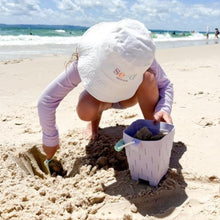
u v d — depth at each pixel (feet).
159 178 6.97
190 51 40.52
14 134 10.64
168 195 6.72
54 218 5.95
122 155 8.36
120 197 6.64
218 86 16.63
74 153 8.87
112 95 7.04
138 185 7.02
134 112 12.50
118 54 6.09
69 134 10.02
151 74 7.75
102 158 8.11
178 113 11.98
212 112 12.01
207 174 7.27
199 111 12.18
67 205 6.30
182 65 25.53
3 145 9.29
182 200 6.59
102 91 6.93
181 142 9.09
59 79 7.55
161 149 6.51
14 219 5.89
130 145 6.70
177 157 8.20
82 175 7.61
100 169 7.86
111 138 9.64
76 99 15.08
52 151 8.21
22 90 17.21
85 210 6.30
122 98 7.29
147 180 6.98
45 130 7.86
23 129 11.10
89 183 7.08
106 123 11.23
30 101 14.99
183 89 16.11
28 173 8.59
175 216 6.10
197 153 8.43
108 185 7.04
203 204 6.40
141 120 7.68
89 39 7.14
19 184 7.24
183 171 7.46
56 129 7.97
